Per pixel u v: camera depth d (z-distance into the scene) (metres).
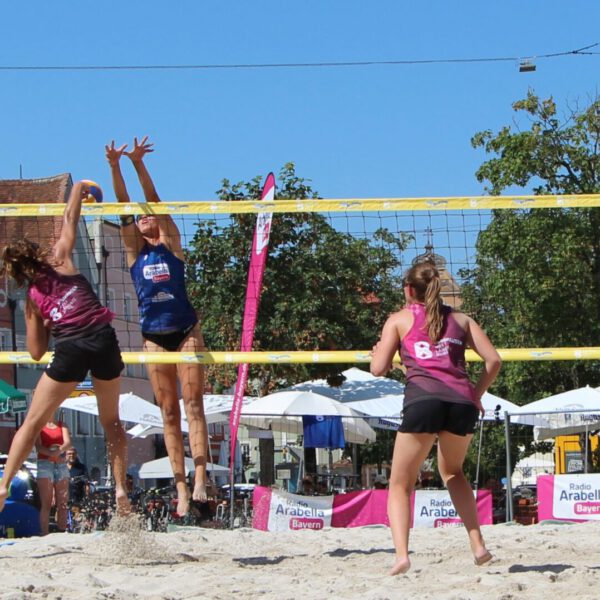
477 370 26.28
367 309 26.67
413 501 14.89
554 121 24.66
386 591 5.62
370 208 9.18
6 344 35.84
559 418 18.84
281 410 17.23
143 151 8.38
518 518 16.77
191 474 25.67
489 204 9.19
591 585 5.83
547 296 23.64
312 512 14.88
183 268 8.30
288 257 26.03
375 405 19.62
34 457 23.06
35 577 6.50
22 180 37.28
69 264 7.14
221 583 6.21
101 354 6.93
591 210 24.19
